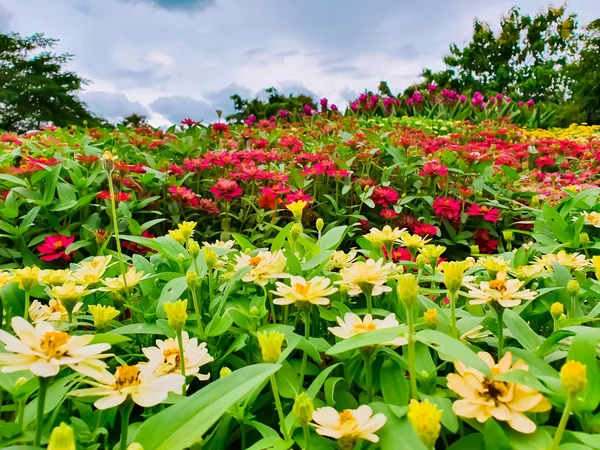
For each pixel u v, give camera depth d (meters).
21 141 4.57
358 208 4.14
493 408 0.84
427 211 3.95
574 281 1.31
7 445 0.86
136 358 1.34
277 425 1.12
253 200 3.92
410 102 11.77
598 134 9.75
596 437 0.75
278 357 0.90
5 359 0.75
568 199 2.71
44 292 1.59
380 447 0.85
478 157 4.33
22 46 32.06
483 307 1.53
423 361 1.06
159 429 0.75
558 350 1.15
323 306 1.46
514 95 17.55
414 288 0.88
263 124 7.34
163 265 1.76
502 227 3.98
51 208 3.16
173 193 3.64
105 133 5.53
